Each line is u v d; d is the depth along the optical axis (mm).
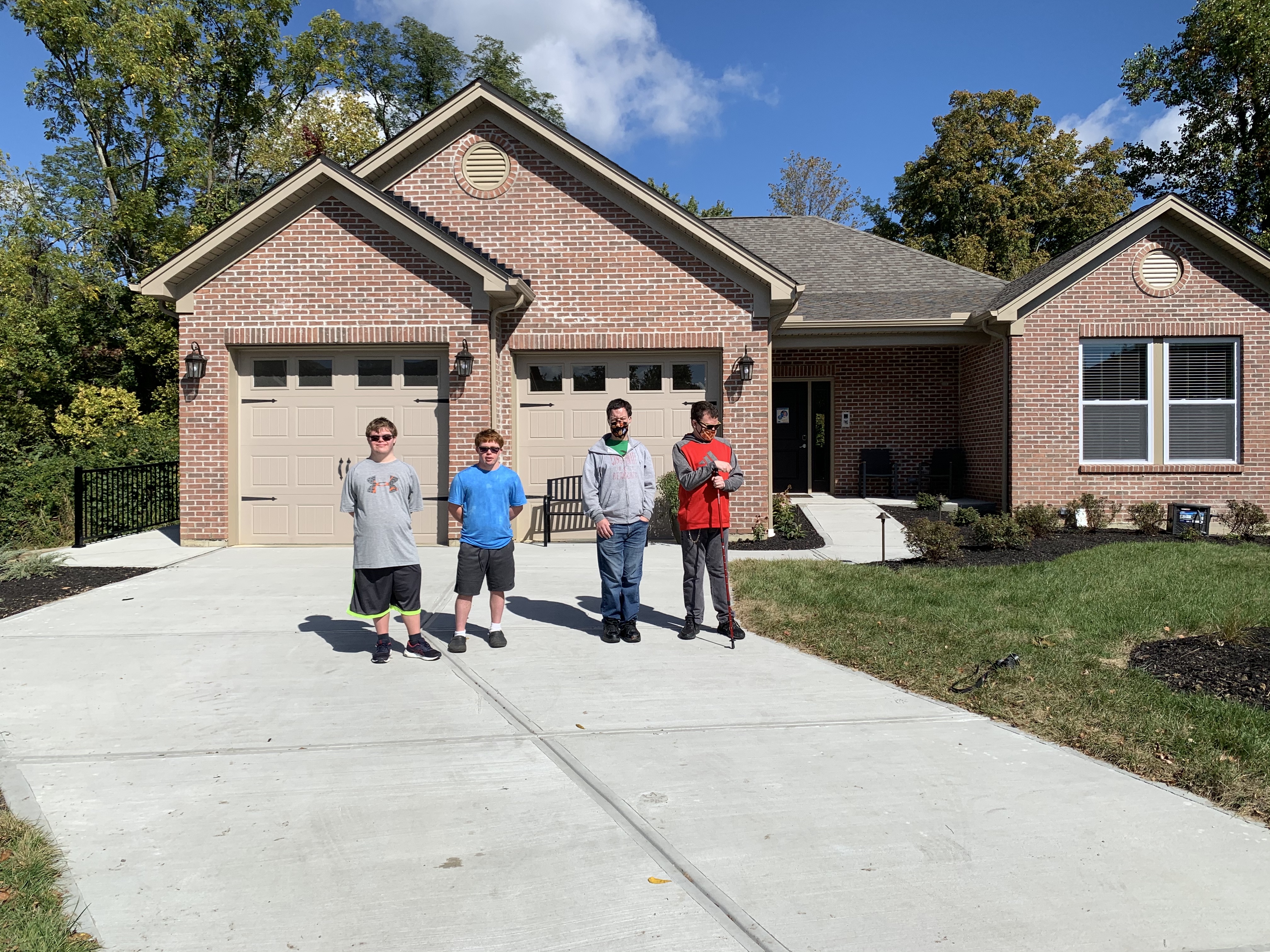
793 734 4520
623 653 6133
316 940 2676
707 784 3863
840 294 16500
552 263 11805
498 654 6102
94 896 2930
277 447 11359
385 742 4395
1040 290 13180
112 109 27094
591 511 6336
